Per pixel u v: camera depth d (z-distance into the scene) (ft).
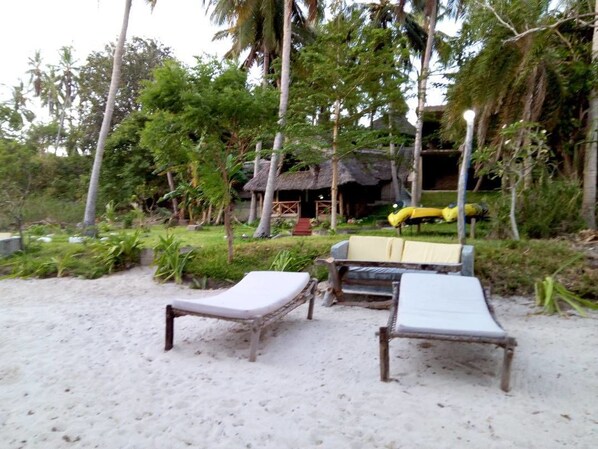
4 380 12.35
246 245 29.14
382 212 78.02
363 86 41.29
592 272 21.13
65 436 9.20
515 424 9.47
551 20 33.53
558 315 18.56
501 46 33.86
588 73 31.60
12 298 23.72
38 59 131.54
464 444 8.68
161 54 110.73
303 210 79.61
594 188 30.50
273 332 16.98
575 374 12.34
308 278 19.04
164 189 84.53
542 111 33.22
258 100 26.04
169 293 24.76
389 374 12.46
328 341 15.72
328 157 43.55
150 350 14.93
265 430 9.37
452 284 15.42
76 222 60.03
